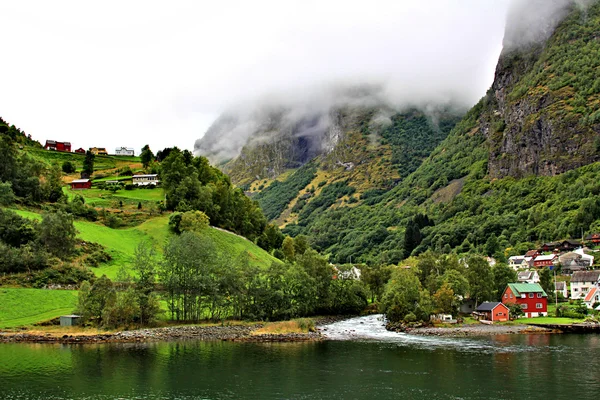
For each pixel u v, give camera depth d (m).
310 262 194.88
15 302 142.75
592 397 82.62
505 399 82.19
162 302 169.38
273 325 150.62
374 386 89.88
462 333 150.75
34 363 103.94
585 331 154.50
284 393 86.19
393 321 169.75
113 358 109.62
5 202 198.38
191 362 107.44
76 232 186.00
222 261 164.62
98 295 139.75
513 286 186.38
